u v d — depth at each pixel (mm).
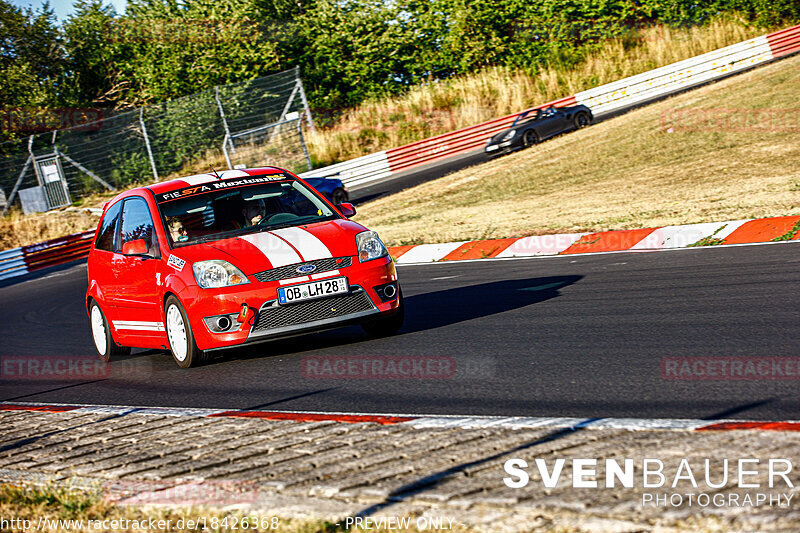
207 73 109250
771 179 45031
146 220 24297
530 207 52625
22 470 14258
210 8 117375
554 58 116312
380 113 111000
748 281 24891
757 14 119625
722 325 19672
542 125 84938
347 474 11586
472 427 13188
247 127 95312
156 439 15125
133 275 24297
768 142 55750
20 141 94812
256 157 93062
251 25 115438
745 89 76312
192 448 14102
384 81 119500
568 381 16188
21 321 42656
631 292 25797
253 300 20859
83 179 88875
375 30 119812
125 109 110250
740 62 108875
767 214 34938
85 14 120250
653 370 16203
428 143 98062
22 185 87375
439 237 46562
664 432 11781
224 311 20922
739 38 116500
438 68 120062
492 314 25156
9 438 17031
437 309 27578
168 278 22250
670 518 8883
